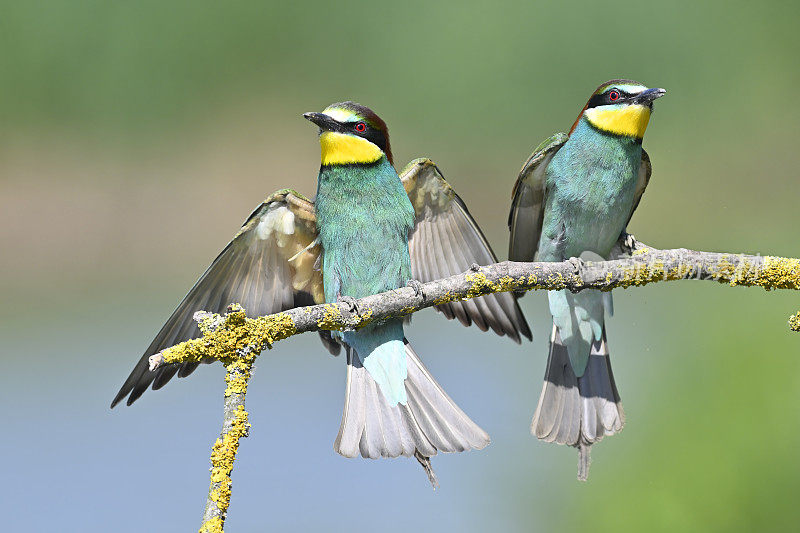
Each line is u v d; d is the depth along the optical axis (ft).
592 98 23.32
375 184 21.98
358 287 22.22
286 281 21.95
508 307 23.45
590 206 23.29
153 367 16.58
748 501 25.63
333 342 22.54
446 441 20.30
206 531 15.39
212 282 21.13
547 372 22.97
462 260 23.04
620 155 23.00
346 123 21.90
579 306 22.66
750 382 27.84
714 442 26.66
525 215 24.32
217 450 16.05
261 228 21.31
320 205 21.86
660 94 22.62
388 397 20.66
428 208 22.77
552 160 23.34
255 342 17.04
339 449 20.38
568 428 22.74
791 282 19.24
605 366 22.89
